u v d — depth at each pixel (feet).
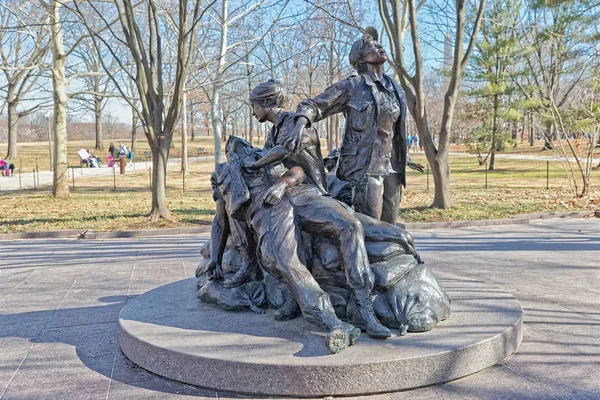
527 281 21.65
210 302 15.34
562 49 68.54
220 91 86.48
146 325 13.67
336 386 10.92
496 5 78.13
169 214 44.60
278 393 11.02
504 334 12.82
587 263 25.40
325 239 13.94
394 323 13.05
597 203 50.03
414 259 14.44
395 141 16.21
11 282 23.38
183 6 40.22
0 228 40.14
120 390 11.64
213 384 11.43
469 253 28.94
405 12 51.98
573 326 15.55
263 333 12.82
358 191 15.70
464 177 84.48
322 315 12.40
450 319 13.96
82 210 50.83
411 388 11.30
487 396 10.97
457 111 119.03
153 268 25.85
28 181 93.25
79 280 23.43
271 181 14.44
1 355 14.01
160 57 43.57
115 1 42.29
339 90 15.33
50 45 68.80
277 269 13.23
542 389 11.24
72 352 14.11
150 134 43.06
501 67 88.17
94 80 116.16
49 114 112.37
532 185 68.90
